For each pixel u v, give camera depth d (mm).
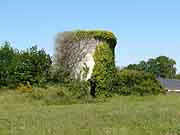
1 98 33062
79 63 41688
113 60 42250
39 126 17375
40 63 40625
